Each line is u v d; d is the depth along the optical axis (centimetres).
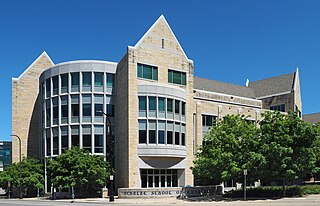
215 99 5081
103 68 4431
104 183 3869
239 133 3500
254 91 6788
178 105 4312
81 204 3008
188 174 4353
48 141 4588
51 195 4362
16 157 5112
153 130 4094
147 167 4062
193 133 4700
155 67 4316
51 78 4588
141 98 4125
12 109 5156
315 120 7644
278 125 3114
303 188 3403
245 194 3006
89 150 4294
